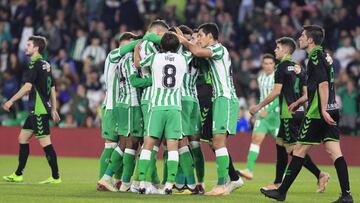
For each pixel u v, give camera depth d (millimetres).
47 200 25750
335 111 25953
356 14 61062
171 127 28031
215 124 28672
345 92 54969
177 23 63062
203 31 28891
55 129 57750
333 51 59938
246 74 58375
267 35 61250
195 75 29359
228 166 29047
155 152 30156
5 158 53438
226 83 28734
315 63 25703
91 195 27781
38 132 33438
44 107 33375
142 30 64250
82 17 65125
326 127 26000
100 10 66250
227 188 29438
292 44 31750
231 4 63656
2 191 29156
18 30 65812
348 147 52312
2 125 58625
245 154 53906
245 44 61781
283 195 26438
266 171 45938
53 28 64250
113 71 30359
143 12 66438
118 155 29844
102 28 63875
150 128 28031
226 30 61781
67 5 66188
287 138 32062
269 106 38281
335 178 40062
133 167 29750
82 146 56969
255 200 26906
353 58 58469
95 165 48094
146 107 28875
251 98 54750
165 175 30891
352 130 54719
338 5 61938
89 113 58188
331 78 26000
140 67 28984
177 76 27984
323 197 28984
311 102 25953
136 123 29562
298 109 31844
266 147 53719
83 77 60500
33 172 41094
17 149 57594
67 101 59344
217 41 29094
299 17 62031
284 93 31953
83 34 63562
